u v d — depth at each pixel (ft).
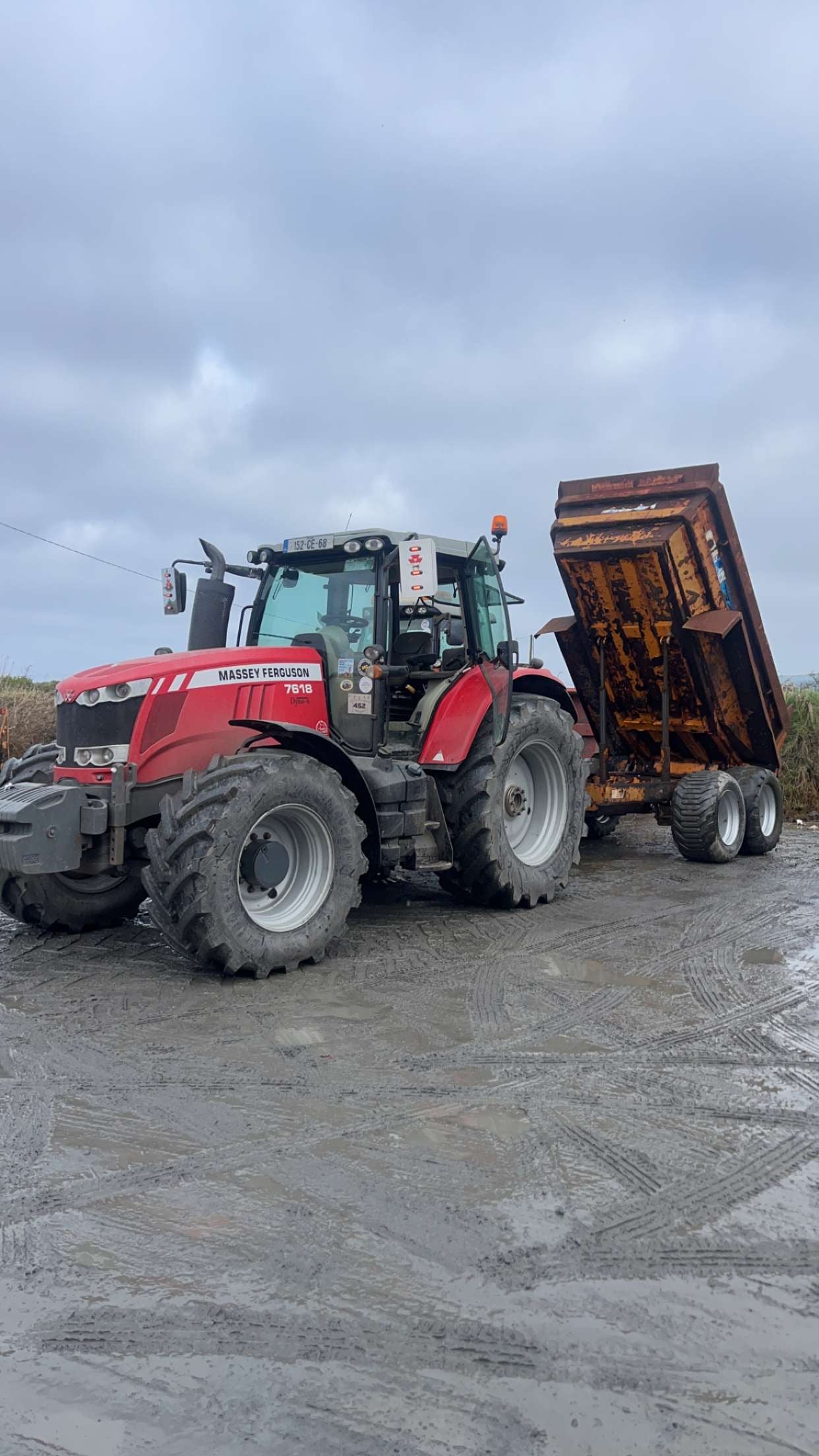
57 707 18.60
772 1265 8.58
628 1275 8.39
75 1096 12.06
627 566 27.14
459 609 24.52
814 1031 14.60
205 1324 7.68
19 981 16.93
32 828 16.33
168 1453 6.39
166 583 21.43
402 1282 8.25
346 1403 6.84
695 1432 6.60
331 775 17.93
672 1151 10.74
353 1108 11.76
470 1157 10.53
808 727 42.06
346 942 19.67
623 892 25.00
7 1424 6.64
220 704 18.43
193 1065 13.09
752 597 28.99
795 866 29.37
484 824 21.42
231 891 16.37
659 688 30.27
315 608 21.83
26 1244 8.80
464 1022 14.88
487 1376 7.13
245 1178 10.02
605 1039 14.21
